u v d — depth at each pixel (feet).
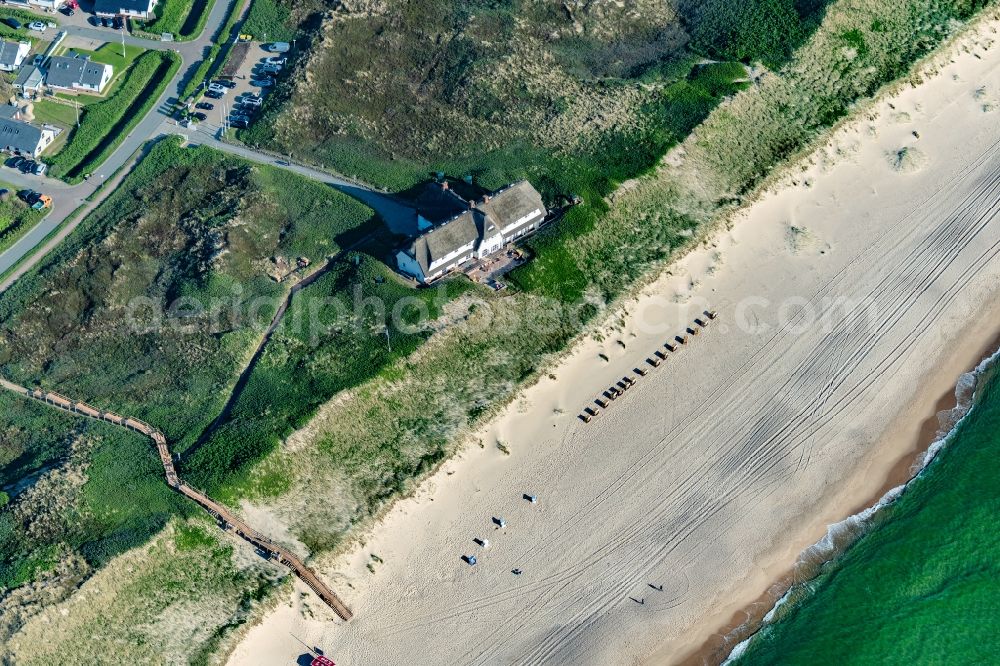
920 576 288.51
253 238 365.81
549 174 383.86
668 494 306.14
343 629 275.18
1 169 394.73
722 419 325.21
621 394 330.95
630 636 277.23
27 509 284.41
